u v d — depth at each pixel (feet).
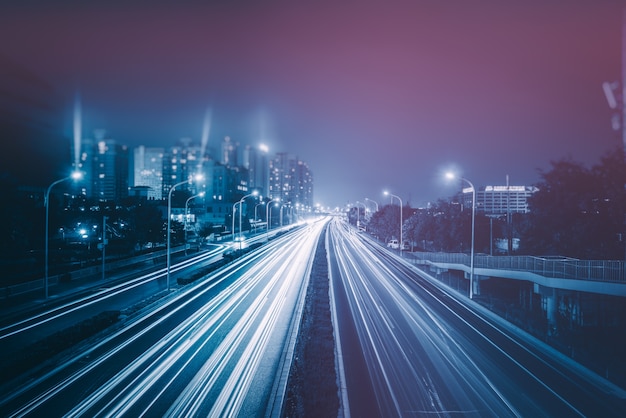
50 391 55.31
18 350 66.80
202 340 77.00
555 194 126.41
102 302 107.86
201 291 123.65
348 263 197.36
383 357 70.13
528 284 140.87
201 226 273.95
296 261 195.93
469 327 90.38
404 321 94.07
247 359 67.21
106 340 76.95
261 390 55.83
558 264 111.24
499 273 130.72
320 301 110.01
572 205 122.21
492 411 51.90
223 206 390.63
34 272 137.90
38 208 142.31
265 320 90.99
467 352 73.72
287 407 51.13
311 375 60.59
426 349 74.74
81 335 75.10
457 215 189.67
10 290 113.50
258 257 210.79
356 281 148.56
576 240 120.47
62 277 132.77
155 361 66.23
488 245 184.24
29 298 110.93
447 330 87.40
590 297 109.91
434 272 173.37
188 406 51.26
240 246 236.84
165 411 49.98
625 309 108.88
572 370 66.13
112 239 182.50
